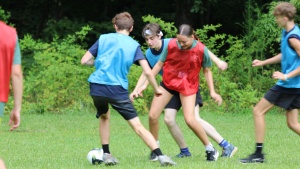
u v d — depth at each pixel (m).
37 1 47.75
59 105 33.56
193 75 16.80
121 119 29.75
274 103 15.77
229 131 25.58
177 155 17.94
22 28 48.12
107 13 48.72
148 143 15.58
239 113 32.59
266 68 36.59
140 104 32.06
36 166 16.33
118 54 15.66
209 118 30.23
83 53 34.09
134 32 46.97
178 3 44.56
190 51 16.50
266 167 15.18
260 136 15.95
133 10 47.06
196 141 22.23
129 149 20.30
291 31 15.16
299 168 15.27
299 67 15.03
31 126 27.11
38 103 32.91
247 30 36.62
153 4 46.88
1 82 10.68
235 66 35.31
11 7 48.62
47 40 45.16
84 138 23.50
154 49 17.27
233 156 17.89
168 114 17.36
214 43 35.50
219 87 33.41
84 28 35.16
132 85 32.75
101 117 16.45
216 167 15.15
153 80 15.71
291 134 24.38
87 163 16.86
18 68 10.92
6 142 22.02
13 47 10.76
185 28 16.22
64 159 17.84
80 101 33.41
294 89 15.47
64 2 47.94
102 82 15.59
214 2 42.97
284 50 15.33
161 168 15.18
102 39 15.93
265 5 39.41
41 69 34.38
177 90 16.84
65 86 33.47
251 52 35.75
